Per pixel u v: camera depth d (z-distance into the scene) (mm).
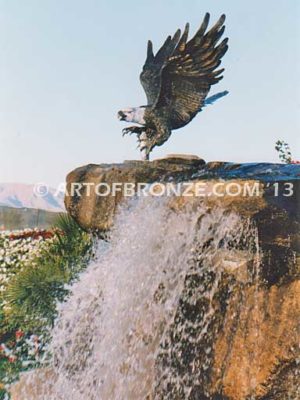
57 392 10438
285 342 8031
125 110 10562
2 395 11875
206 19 10547
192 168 9852
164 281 9188
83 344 10438
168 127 10477
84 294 10633
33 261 12758
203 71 10570
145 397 9086
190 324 8812
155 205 9531
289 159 12195
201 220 8914
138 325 9398
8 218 13070
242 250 8562
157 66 10594
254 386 8109
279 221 8430
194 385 8648
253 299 8258
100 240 10773
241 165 9672
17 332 12406
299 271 8148
